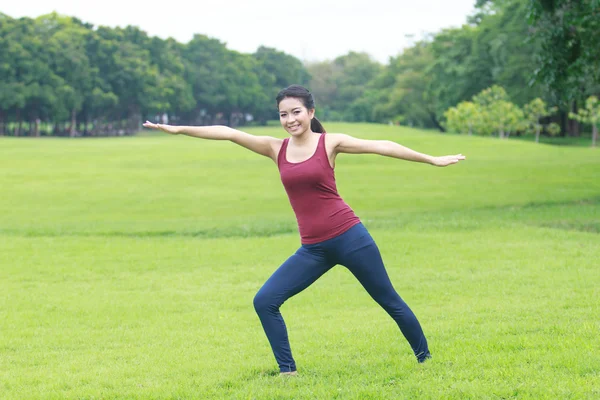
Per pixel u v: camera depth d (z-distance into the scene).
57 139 60.34
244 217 18.05
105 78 82.12
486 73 69.25
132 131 94.12
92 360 6.07
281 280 5.01
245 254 12.30
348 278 10.09
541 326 6.27
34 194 23.30
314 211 4.94
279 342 5.07
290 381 4.95
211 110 106.56
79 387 5.16
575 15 16.91
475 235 13.21
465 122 60.22
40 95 73.69
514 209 17.39
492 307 7.44
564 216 15.39
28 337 7.14
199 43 100.19
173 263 11.66
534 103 60.25
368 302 8.54
